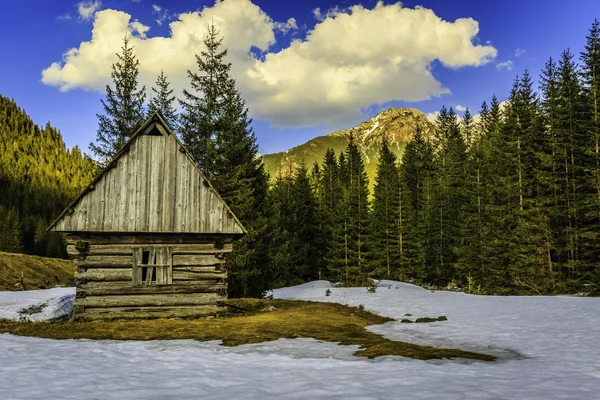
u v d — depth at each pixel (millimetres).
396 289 31125
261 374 7230
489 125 68188
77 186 143750
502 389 5984
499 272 37562
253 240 27406
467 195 49906
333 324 14734
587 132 32438
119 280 15703
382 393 5766
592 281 29156
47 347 9852
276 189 50906
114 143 31188
